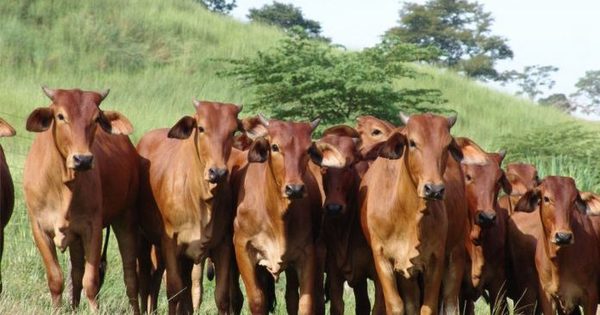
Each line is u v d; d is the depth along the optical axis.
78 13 46.59
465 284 13.57
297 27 27.25
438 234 11.09
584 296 12.73
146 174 13.17
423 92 26.12
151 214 13.08
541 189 12.46
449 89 46.44
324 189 12.45
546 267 12.77
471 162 11.04
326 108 25.41
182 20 48.09
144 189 13.21
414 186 10.80
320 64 26.31
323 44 34.56
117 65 42.81
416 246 11.03
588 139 30.80
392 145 10.80
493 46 68.00
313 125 11.65
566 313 12.93
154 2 49.88
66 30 44.72
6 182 12.73
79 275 12.77
